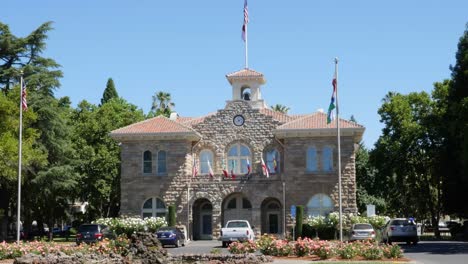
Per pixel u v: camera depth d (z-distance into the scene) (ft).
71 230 266.77
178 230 175.11
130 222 195.31
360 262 100.42
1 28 204.33
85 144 251.39
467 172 172.76
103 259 93.20
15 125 173.06
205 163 215.92
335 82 144.36
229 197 211.61
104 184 245.24
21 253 113.60
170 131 208.03
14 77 200.95
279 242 117.39
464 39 180.75
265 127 214.28
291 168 203.72
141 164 209.97
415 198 272.10
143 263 91.09
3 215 201.98
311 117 210.18
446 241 191.72
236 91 234.38
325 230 191.83
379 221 193.77
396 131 252.21
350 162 201.26
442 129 220.84
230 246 121.29
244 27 239.50
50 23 208.74
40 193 207.62
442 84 238.27
